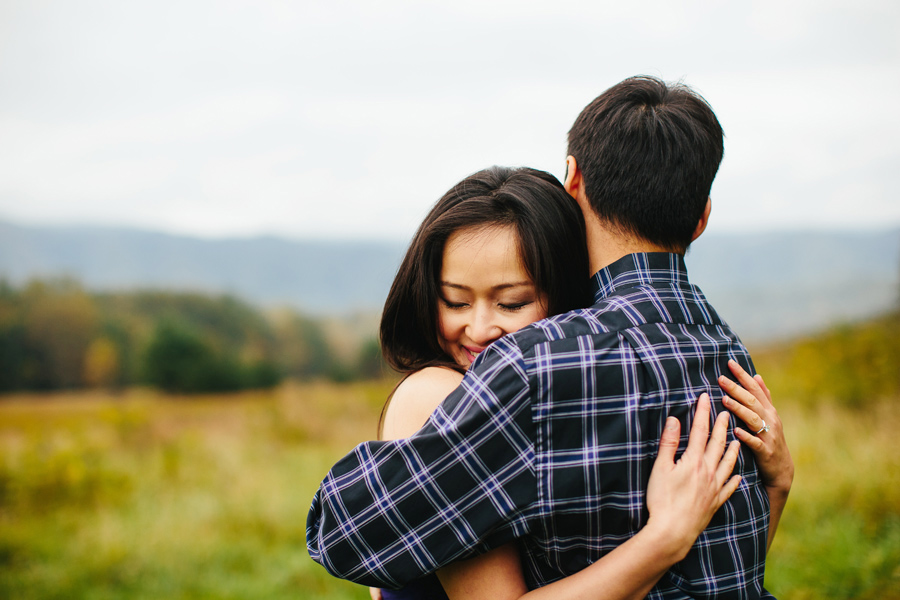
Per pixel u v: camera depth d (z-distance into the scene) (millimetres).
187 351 25219
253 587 4004
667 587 884
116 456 7562
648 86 1074
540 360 857
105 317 34875
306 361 37281
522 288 1044
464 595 890
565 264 1044
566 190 1145
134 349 32500
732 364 1006
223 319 38938
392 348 1252
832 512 3906
